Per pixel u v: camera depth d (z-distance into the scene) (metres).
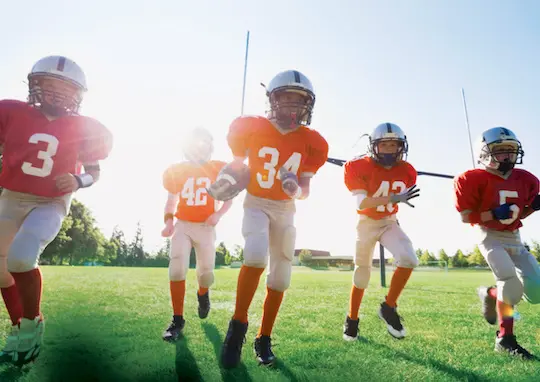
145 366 2.35
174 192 4.11
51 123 2.77
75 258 45.62
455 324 4.02
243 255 2.66
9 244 2.64
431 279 13.18
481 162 3.66
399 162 3.90
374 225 3.70
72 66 2.81
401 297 6.46
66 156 2.76
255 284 2.60
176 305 3.47
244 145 3.00
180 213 4.02
